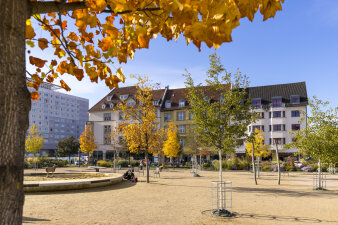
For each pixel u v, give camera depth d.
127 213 9.98
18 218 1.95
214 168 42.97
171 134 38.56
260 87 61.88
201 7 2.06
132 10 2.91
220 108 11.96
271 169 39.78
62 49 3.49
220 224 8.56
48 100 116.00
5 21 2.00
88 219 8.87
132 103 65.94
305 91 57.50
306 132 19.61
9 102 1.97
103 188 17.31
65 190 15.80
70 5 2.64
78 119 130.25
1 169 1.88
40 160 43.38
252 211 10.70
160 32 3.28
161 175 30.94
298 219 9.37
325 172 37.88
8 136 1.94
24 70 2.14
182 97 64.56
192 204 12.05
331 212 10.56
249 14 2.16
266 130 57.22
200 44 2.41
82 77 3.50
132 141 21.80
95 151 67.69
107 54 3.29
